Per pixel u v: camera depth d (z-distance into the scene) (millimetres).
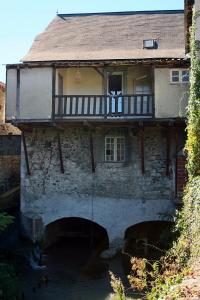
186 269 7652
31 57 17594
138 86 18188
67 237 19641
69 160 17922
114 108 16891
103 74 17500
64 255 17562
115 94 18188
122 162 17672
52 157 18016
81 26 20688
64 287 14336
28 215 18016
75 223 19703
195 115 13320
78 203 17781
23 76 17172
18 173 22766
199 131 13195
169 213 17219
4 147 21688
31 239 17844
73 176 17859
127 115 16781
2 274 12055
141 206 17500
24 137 18172
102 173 17750
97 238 19125
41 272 15781
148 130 17641
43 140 18078
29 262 16547
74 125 17422
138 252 17516
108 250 17297
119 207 17594
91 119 16641
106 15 21250
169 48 18375
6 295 11602
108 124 17141
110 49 18531
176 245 11055
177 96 16453
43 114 16922
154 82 16609
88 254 17703
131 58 16750
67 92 18516
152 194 17453
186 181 16750
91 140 17547
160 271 9773
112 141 17859
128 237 17938
